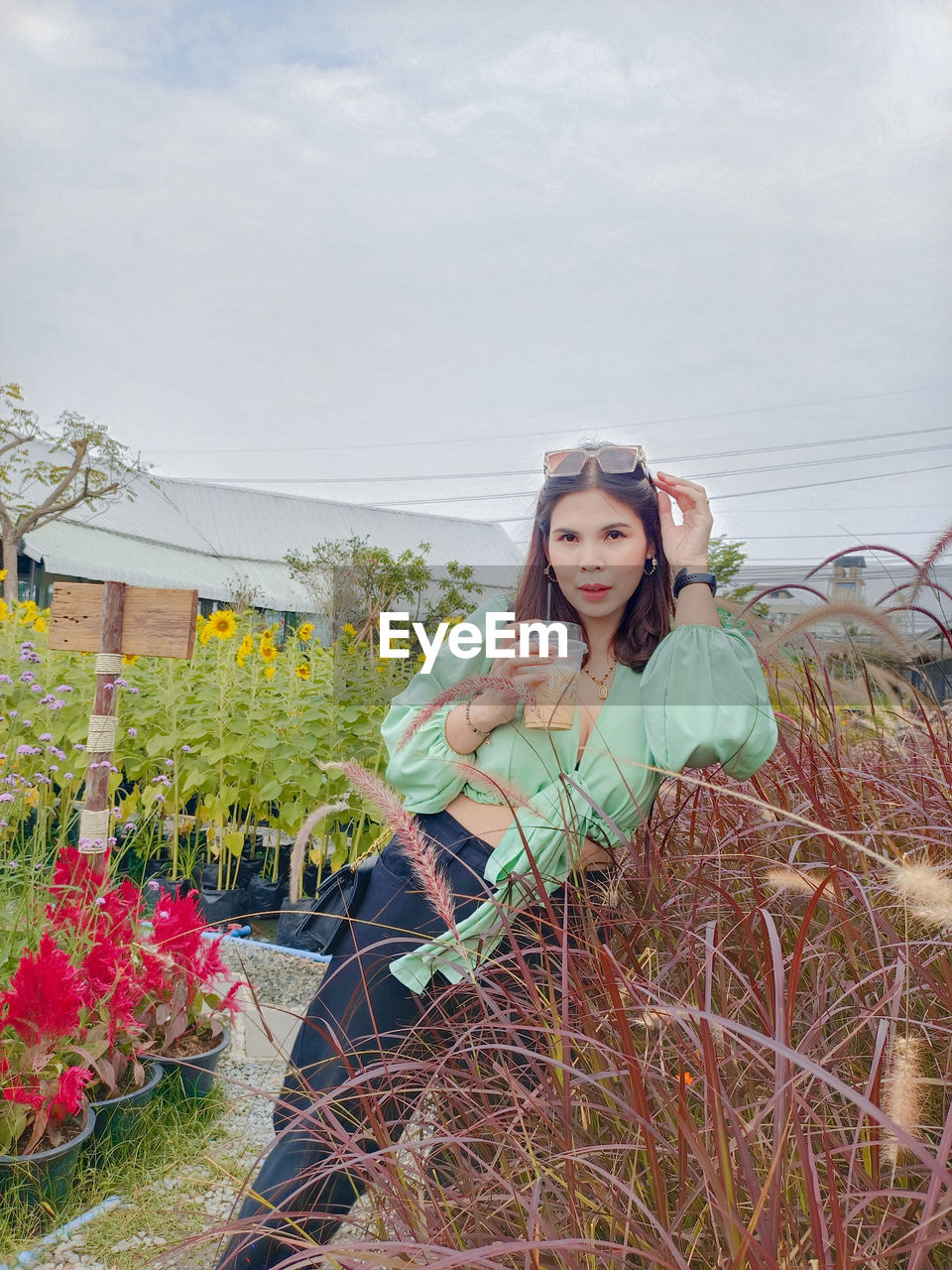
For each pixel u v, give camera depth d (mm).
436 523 57562
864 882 1426
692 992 1300
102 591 3029
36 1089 2264
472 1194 1187
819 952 1460
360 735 4965
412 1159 1318
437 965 1561
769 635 2156
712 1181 917
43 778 3848
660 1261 885
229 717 5469
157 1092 2672
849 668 2215
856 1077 1268
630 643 1786
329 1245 975
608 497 1702
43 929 2717
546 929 1608
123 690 5496
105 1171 2354
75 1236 2107
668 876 1721
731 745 1599
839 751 1979
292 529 53156
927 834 1688
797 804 1927
